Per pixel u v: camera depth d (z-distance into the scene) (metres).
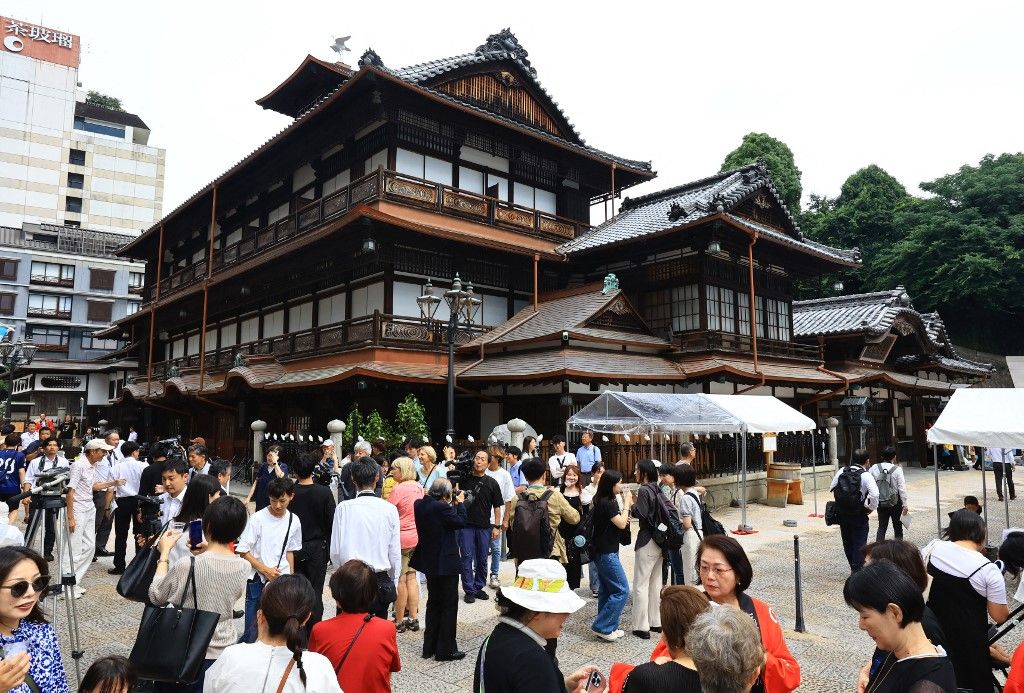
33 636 3.17
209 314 32.31
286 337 24.59
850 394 27.39
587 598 8.75
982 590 4.44
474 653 6.54
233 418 27.89
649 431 13.48
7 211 67.56
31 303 56.03
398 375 18.45
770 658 3.25
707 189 26.09
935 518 15.81
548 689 2.86
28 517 6.84
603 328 20.30
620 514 6.82
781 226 26.02
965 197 42.22
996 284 38.81
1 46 68.38
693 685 2.70
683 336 21.73
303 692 2.91
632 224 25.25
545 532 7.19
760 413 14.05
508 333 20.44
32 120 69.44
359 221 18.92
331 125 23.52
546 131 27.61
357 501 5.98
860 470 9.45
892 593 2.86
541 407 19.02
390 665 3.71
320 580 6.23
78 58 72.88
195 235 36.91
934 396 32.97
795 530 14.16
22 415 46.41
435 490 6.52
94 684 2.83
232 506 4.29
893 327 29.11
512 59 25.72
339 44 30.81
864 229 48.38
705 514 7.87
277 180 28.45
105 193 73.00
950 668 2.79
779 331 25.53
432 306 14.96
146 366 39.72
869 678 3.31
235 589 4.23
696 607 2.94
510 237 23.58
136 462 10.30
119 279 59.69
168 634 3.79
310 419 23.67
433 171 23.08
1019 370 43.28
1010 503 18.47
